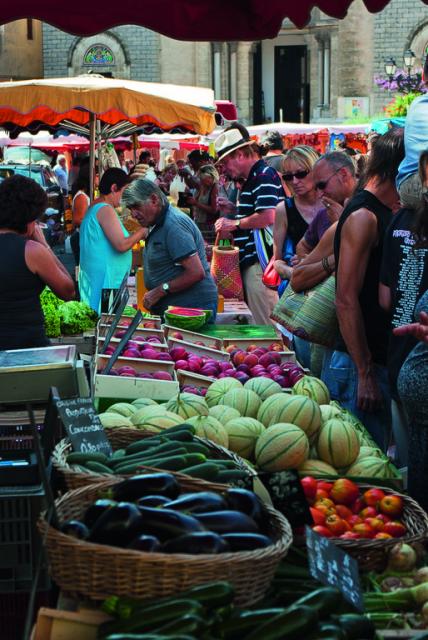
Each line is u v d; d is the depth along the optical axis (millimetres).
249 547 2994
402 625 3201
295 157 7855
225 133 9594
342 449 4355
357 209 5375
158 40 57594
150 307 8180
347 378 5758
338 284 5449
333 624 2861
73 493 3320
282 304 6211
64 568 2912
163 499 3150
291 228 8078
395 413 5113
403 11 53562
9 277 5676
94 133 13344
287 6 5637
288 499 3525
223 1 5977
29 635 2996
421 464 4152
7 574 3547
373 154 5438
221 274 9773
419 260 4844
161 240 8062
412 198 4805
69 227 24578
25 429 4281
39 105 10180
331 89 56688
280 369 6188
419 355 4148
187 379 6008
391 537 3688
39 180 28188
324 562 3109
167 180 26438
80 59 58000
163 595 2826
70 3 5664
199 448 3936
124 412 4891
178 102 10555
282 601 3104
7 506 3525
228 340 7344
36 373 4344
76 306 7816
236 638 2768
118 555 2818
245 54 59188
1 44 55312
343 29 54844
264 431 4312
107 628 2746
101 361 5996
